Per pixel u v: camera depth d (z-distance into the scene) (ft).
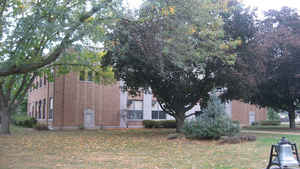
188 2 46.19
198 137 59.52
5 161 36.17
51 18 39.47
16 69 35.63
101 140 62.75
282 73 95.25
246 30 71.10
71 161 36.27
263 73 82.38
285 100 107.45
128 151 45.50
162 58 52.49
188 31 48.44
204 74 74.54
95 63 87.40
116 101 115.75
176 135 64.80
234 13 71.31
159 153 43.21
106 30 46.78
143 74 70.74
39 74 83.35
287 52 92.17
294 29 100.07
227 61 61.41
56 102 103.60
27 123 120.78
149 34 48.83
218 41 58.39
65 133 84.94
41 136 73.46
